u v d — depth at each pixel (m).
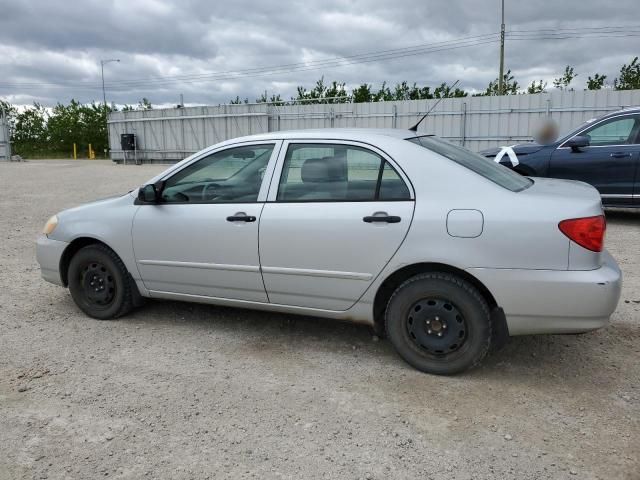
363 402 3.37
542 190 3.73
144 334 4.49
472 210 3.47
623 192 8.45
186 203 4.36
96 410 3.30
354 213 3.74
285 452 2.87
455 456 2.82
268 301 4.16
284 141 4.10
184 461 2.80
